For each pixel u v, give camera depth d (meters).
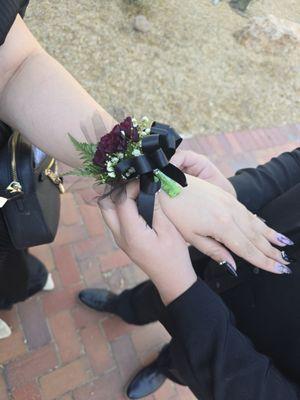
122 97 1.24
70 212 0.97
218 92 1.45
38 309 0.84
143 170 0.35
